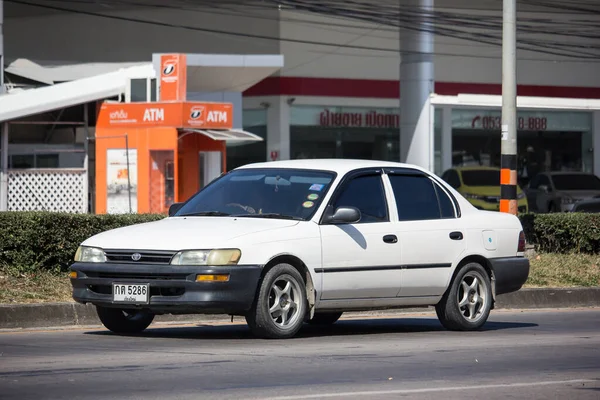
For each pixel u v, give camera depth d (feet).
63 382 45.88
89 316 73.56
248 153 279.49
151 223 64.34
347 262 63.16
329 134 281.13
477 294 71.00
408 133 241.35
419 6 242.17
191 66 172.86
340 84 280.31
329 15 277.23
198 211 65.82
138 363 51.60
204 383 45.96
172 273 57.88
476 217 71.36
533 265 106.52
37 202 161.17
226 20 272.31
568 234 116.06
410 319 80.64
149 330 68.80
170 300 57.93
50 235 84.53
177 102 151.33
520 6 293.02
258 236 59.62
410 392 44.80
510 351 59.72
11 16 277.23
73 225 85.66
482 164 296.71
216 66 174.29
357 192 65.62
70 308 73.00
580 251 115.85
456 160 294.25
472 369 52.19
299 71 276.21
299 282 61.31
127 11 273.13
